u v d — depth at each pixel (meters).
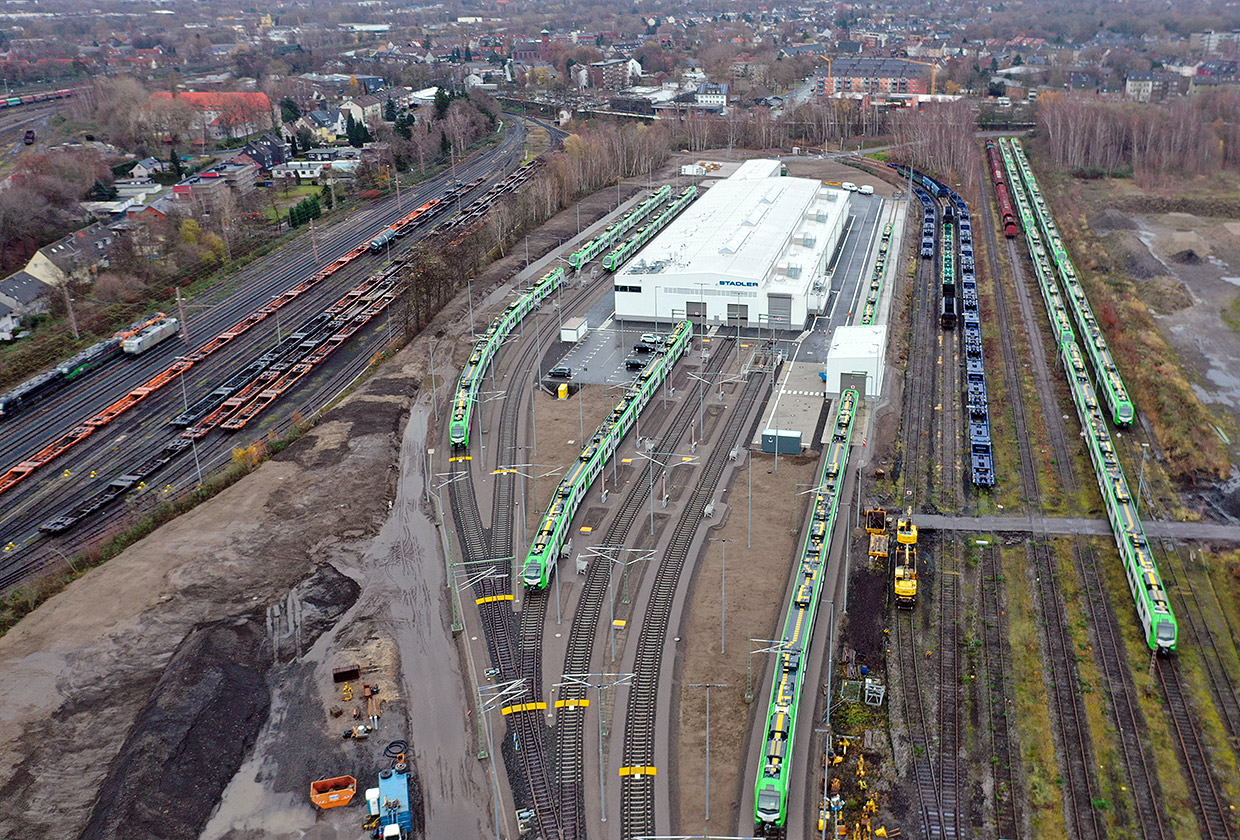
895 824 94.06
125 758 99.69
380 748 104.50
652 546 138.75
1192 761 100.38
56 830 94.19
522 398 187.25
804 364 198.50
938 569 132.25
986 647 117.69
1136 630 119.62
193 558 136.62
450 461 164.88
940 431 170.88
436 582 132.75
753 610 124.62
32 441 178.00
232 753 103.44
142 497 157.62
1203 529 140.75
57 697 111.00
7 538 148.50
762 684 112.31
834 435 160.25
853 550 135.75
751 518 144.62
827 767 100.50
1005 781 98.75
